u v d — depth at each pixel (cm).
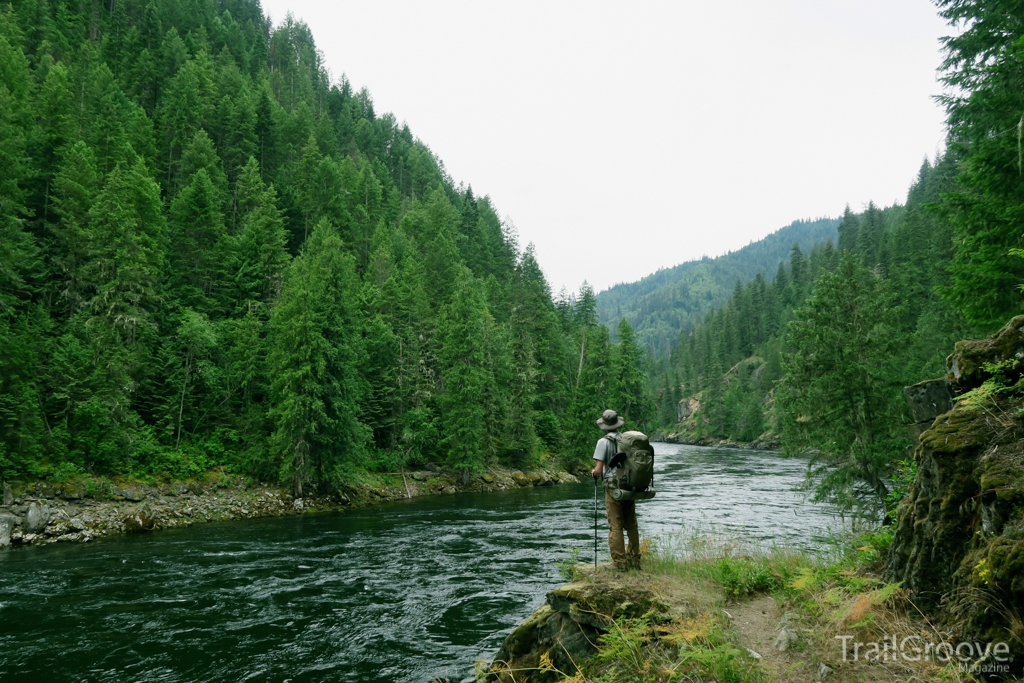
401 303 5097
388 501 3672
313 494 3469
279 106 10119
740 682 425
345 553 2008
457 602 1400
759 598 679
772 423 9875
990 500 421
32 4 7375
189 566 1825
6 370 2727
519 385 5131
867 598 496
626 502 665
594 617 579
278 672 1005
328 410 3603
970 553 424
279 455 3491
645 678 480
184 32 11075
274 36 14775
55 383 3045
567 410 6144
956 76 1388
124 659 1066
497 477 4556
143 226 4275
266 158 8525
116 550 2103
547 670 592
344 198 8131
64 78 5312
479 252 8606
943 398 759
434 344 5225
